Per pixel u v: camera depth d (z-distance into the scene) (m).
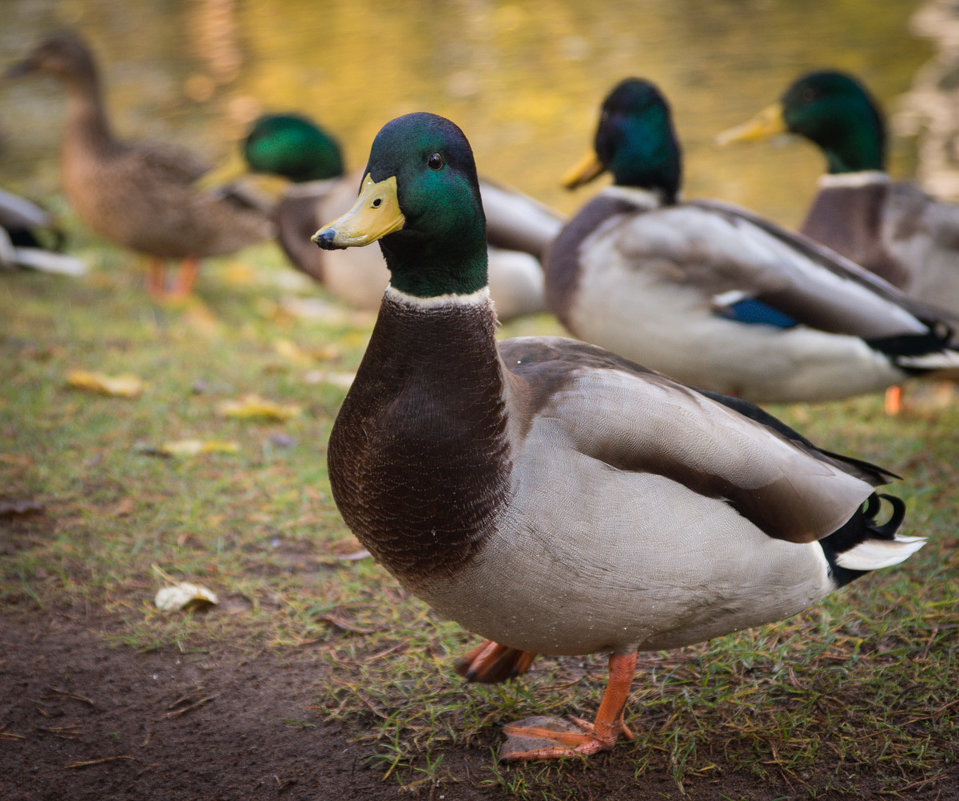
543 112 9.38
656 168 4.12
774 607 2.32
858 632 2.81
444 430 2.06
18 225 5.91
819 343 3.64
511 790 2.33
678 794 2.31
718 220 3.71
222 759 2.46
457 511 2.07
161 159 5.94
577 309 3.88
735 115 8.98
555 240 4.12
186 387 4.45
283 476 3.70
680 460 2.15
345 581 3.10
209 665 2.76
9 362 4.58
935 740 2.41
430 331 2.09
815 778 2.33
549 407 2.13
